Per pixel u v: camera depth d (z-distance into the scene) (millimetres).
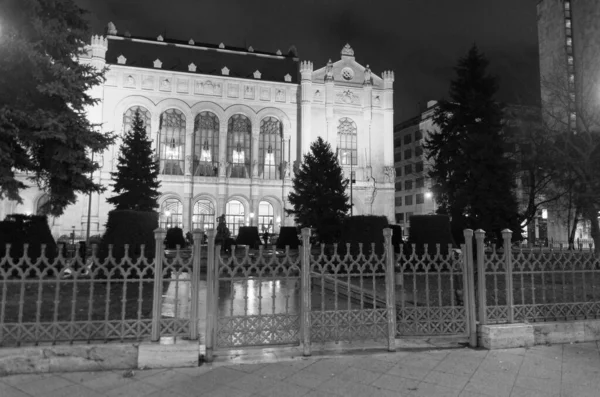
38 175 15742
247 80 66000
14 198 14391
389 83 70938
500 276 15992
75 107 15734
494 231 23453
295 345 6867
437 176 29000
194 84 63656
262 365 6328
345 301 12562
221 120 64562
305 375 5938
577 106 21062
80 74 16297
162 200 62156
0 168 13812
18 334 6121
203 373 5996
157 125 61406
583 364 6422
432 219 19375
